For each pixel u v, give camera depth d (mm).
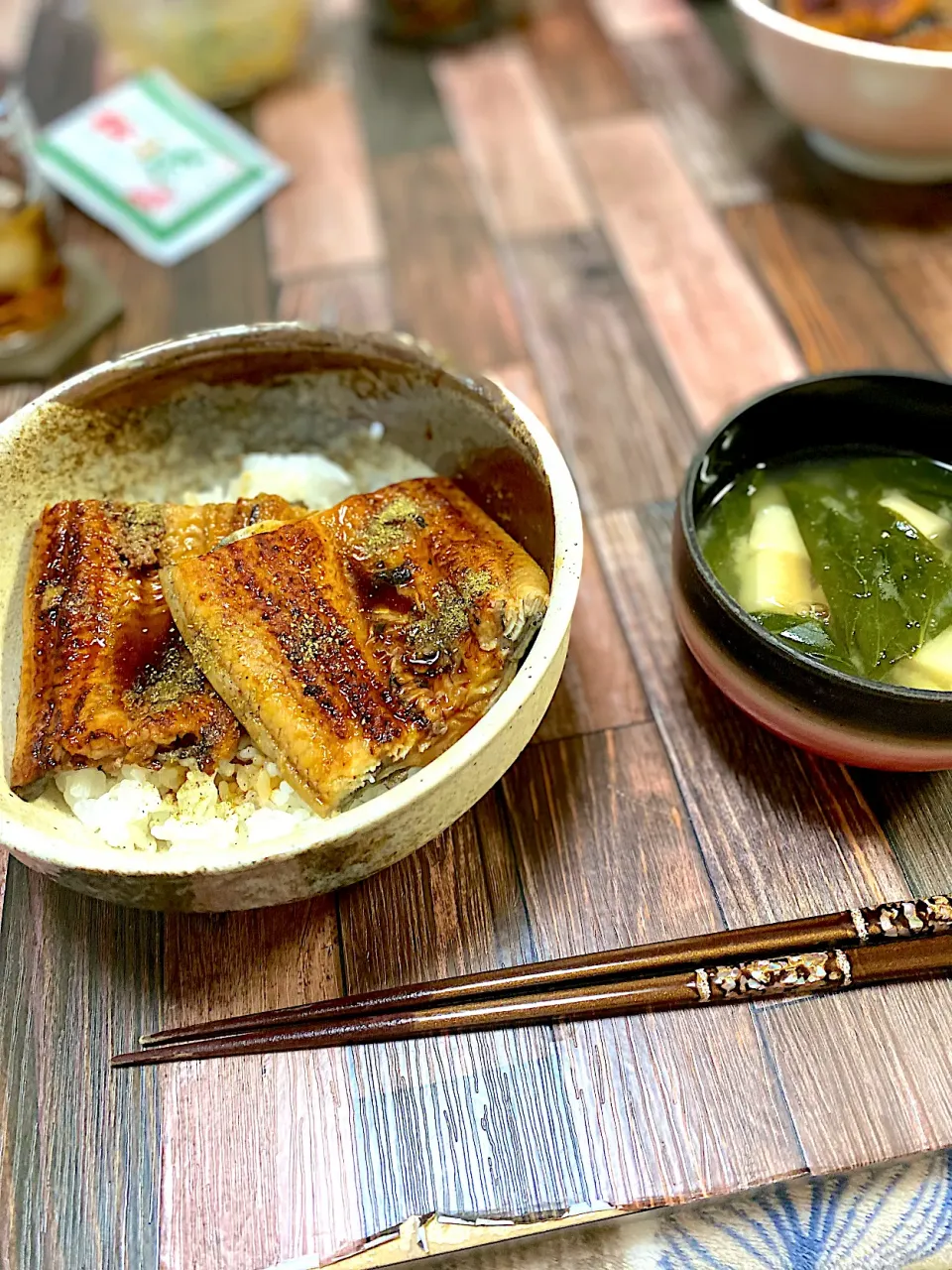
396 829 227
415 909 268
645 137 520
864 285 435
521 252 464
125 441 319
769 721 265
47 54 610
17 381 417
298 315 441
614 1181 226
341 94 563
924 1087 234
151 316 445
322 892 242
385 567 281
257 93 568
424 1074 242
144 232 480
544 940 260
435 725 254
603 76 561
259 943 264
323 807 243
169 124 516
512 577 267
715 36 579
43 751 255
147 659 278
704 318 427
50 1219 228
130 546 292
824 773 284
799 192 481
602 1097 237
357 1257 221
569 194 492
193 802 263
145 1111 241
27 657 275
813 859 270
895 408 300
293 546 277
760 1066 239
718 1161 228
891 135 436
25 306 415
